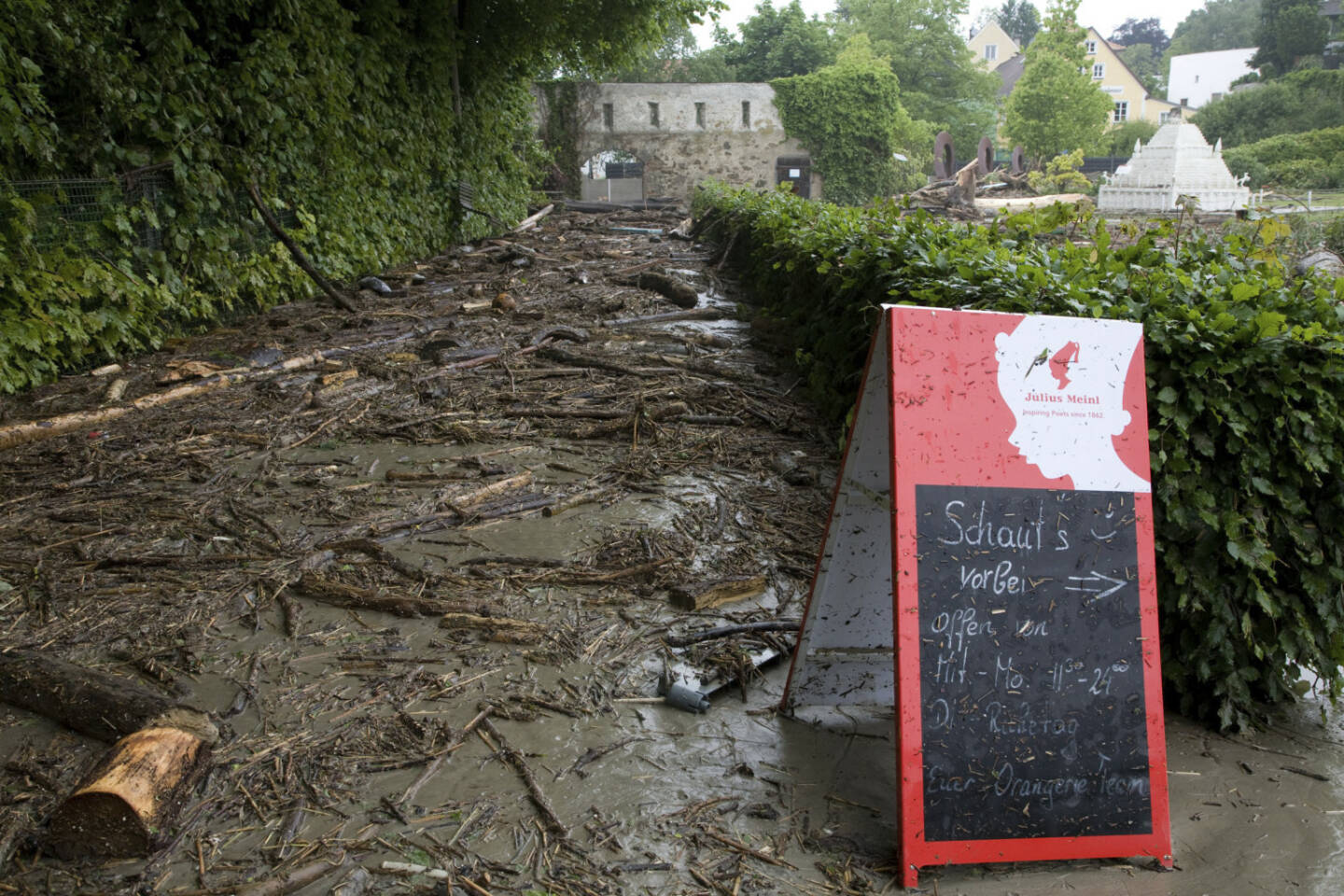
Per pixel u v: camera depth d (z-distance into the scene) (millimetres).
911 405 2668
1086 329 2809
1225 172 32469
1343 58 72812
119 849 2584
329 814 2768
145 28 9602
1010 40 104250
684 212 33000
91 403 7309
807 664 3352
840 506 3170
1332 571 3342
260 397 7789
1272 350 3334
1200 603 3355
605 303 12211
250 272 11266
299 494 5531
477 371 8586
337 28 13422
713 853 2633
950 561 2658
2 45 7574
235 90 10852
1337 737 3389
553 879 2502
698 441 6543
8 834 2631
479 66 21219
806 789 2953
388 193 15664
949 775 2586
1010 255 5312
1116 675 2732
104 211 8977
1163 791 2713
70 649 3699
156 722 2986
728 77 63344
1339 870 2619
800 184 45844
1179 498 3357
